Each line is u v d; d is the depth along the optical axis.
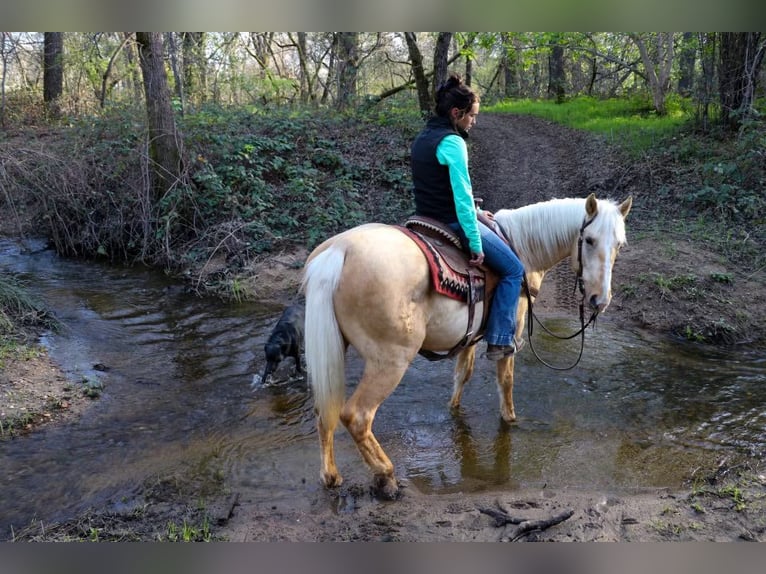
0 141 10.75
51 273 8.88
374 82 23.02
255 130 12.10
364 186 11.05
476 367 5.93
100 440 4.53
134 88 14.45
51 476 4.04
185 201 9.55
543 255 4.39
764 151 9.23
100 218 9.98
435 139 3.65
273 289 8.14
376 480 3.79
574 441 4.57
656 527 3.45
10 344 5.80
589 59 24.75
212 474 4.09
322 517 3.57
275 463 4.23
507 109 22.69
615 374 5.72
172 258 9.02
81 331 6.60
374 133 13.29
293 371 5.85
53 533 3.39
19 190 9.81
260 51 20.00
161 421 4.84
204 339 6.59
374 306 3.32
